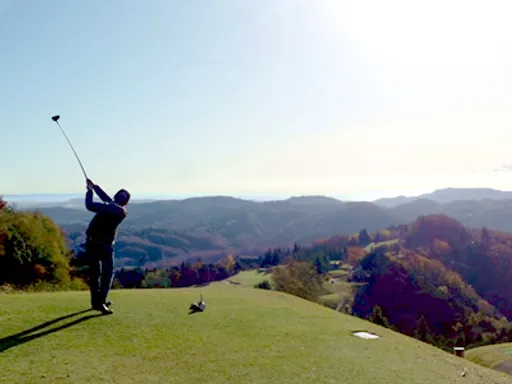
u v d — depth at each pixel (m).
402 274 91.06
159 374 7.11
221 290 20.52
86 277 33.31
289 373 7.79
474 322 74.94
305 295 57.22
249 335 10.22
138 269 97.94
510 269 110.81
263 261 135.75
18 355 7.21
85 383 6.42
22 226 28.05
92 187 9.82
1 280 25.64
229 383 7.02
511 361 30.39
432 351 11.80
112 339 8.59
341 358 9.20
